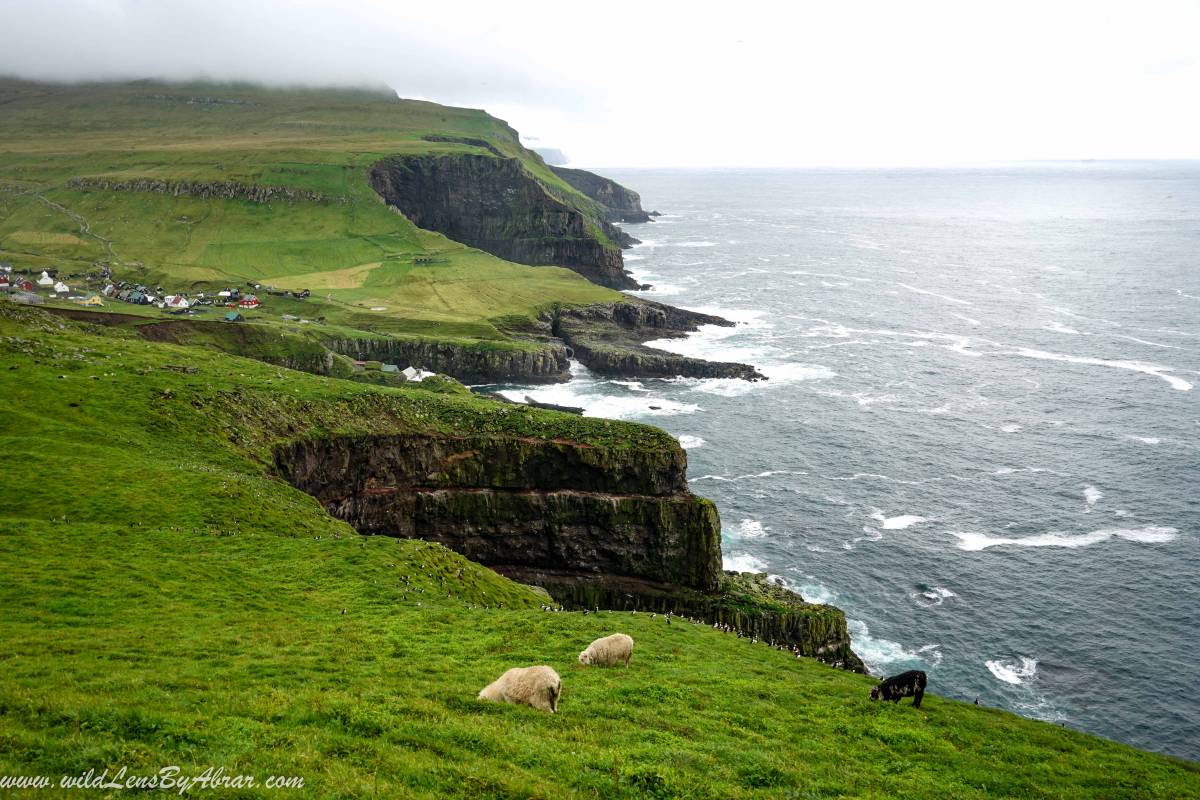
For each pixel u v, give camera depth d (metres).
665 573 95.31
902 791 26.08
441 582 55.22
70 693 22.97
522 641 39.50
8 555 44.47
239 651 33.34
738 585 93.88
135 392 86.00
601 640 37.50
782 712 32.81
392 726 22.44
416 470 98.19
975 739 33.56
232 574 47.31
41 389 81.94
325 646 35.34
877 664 81.94
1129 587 95.62
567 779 21.27
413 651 35.91
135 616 37.84
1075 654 83.62
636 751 24.14
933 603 93.00
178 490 62.09
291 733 21.08
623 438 101.19
